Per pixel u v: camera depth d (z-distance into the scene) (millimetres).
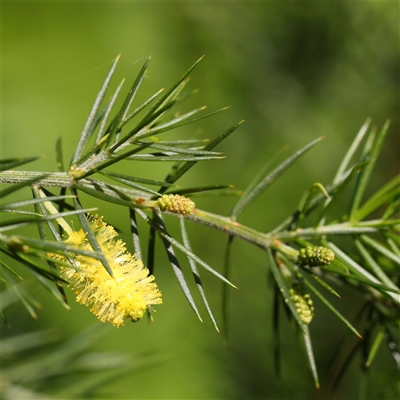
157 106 330
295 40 516
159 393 599
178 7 531
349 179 349
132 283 326
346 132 558
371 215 524
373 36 504
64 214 317
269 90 537
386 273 364
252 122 562
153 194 334
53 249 314
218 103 553
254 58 525
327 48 515
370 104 539
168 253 333
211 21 522
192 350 569
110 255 327
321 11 501
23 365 393
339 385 477
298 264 345
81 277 324
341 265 340
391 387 390
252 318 529
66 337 600
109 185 332
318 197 358
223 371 507
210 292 613
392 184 358
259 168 599
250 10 515
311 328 490
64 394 394
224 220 347
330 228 355
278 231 355
